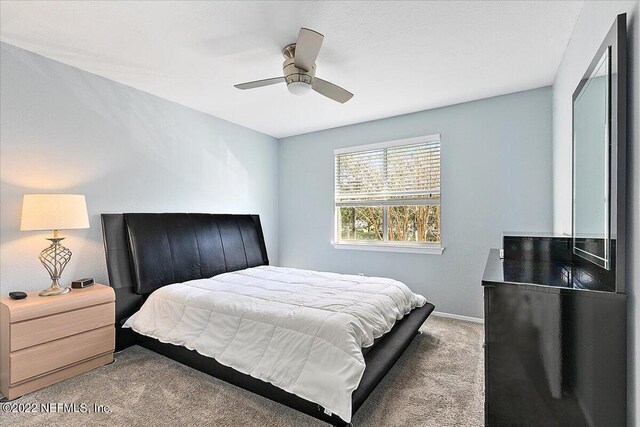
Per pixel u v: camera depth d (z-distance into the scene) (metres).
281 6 1.89
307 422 1.78
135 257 2.88
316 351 1.78
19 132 2.39
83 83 2.75
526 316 1.29
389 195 4.04
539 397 1.27
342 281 2.97
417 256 3.82
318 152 4.66
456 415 1.83
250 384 1.95
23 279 2.41
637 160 1.11
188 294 2.56
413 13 1.96
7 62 2.33
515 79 2.93
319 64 2.62
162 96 3.35
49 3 1.86
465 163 3.52
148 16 1.99
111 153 2.96
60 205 2.28
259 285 2.86
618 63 1.22
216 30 2.14
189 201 3.69
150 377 2.26
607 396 1.18
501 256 2.34
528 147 3.19
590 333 1.20
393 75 2.83
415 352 2.67
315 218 4.70
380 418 1.80
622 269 1.17
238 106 3.65
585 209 1.70
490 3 1.88
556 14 1.97
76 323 2.29
